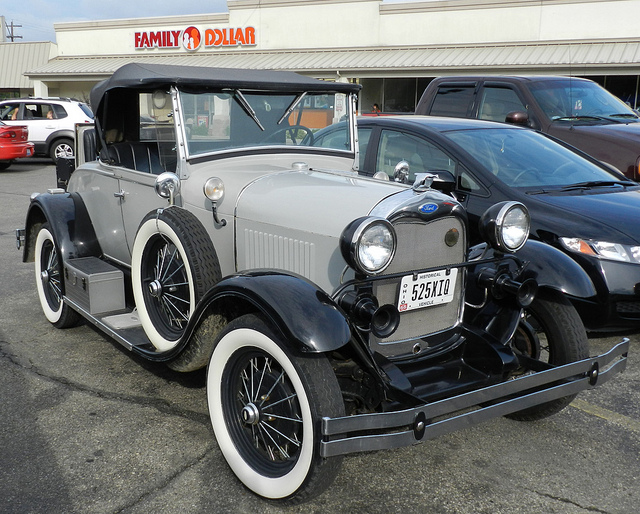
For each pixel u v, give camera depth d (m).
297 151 3.91
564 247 4.27
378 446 2.38
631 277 4.12
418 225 2.89
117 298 3.99
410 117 5.73
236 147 3.71
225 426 2.82
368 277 2.71
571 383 2.84
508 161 4.94
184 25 24.59
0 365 4.04
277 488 2.59
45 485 2.76
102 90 3.91
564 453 3.11
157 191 3.33
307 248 2.96
